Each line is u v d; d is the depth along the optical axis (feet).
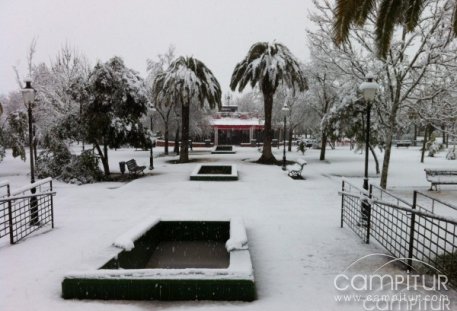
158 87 88.12
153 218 24.68
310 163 82.58
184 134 81.56
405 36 41.42
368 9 22.88
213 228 24.98
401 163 84.12
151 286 14.93
